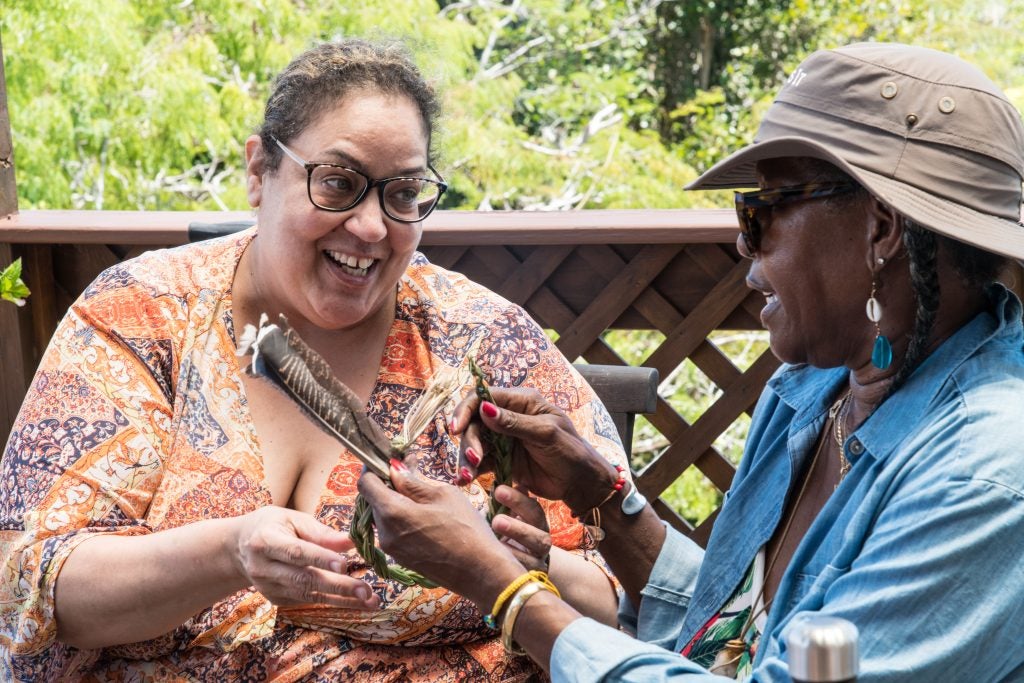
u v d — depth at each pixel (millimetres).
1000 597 1339
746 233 1570
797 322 1567
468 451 1725
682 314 3090
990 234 1426
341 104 1804
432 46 1991
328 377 1538
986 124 1462
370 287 1887
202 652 1853
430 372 2008
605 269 3080
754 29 13086
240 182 9375
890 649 1342
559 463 1814
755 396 3059
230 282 1958
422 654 1916
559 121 11141
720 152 11656
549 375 2072
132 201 8961
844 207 1490
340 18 8922
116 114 8641
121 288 1926
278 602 1650
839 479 1643
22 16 8234
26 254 3098
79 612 1763
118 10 8492
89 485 1812
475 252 3092
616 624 2008
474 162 9289
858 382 1609
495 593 1501
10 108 8312
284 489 1902
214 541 1683
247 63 9000
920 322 1477
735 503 1769
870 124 1472
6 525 1826
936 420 1453
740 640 1699
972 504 1349
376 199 1822
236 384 1910
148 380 1889
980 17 11641
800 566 1560
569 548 2018
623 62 12766
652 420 3102
